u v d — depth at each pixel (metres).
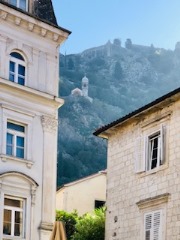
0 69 30.55
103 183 51.38
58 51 33.84
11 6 30.97
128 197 27.86
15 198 30.00
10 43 31.34
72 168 136.75
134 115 27.62
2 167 29.47
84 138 179.75
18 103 30.89
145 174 26.88
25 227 30.02
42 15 33.09
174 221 24.38
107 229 28.98
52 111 32.59
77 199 50.44
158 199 25.48
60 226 21.89
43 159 31.53
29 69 32.03
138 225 26.62
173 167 25.11
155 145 26.98
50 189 31.48
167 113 25.97
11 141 30.55
